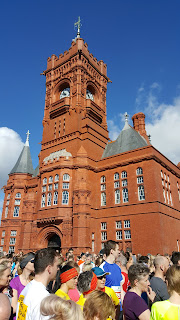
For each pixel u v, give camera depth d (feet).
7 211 129.59
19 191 129.39
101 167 105.91
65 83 128.98
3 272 14.66
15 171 134.41
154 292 17.98
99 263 29.53
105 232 95.86
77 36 133.08
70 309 9.21
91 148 109.91
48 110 130.00
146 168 90.53
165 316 11.23
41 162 120.47
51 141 119.34
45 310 9.40
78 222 90.79
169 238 84.43
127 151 99.66
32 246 101.19
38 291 12.27
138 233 84.38
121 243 88.53
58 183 100.94
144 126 155.22
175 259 23.47
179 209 101.81
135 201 89.66
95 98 134.62
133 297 14.85
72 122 113.80
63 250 89.86
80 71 121.19
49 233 99.30
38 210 104.73
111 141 122.62
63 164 102.83
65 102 117.70
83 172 101.19
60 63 133.08
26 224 109.60
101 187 104.63
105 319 10.42
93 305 10.56
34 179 128.57
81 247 87.56
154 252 78.23
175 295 11.92
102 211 99.25
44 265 13.23
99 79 137.49
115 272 21.09
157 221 81.05
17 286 18.42
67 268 16.96
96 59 138.51
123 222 90.68
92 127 114.73
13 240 120.26
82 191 95.86
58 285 20.25
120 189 96.27
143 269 15.96
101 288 16.93
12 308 16.30
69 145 110.22
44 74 141.08
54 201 100.78
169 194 96.94
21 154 144.15
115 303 17.52
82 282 15.64
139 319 13.82
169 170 102.27
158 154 96.07
